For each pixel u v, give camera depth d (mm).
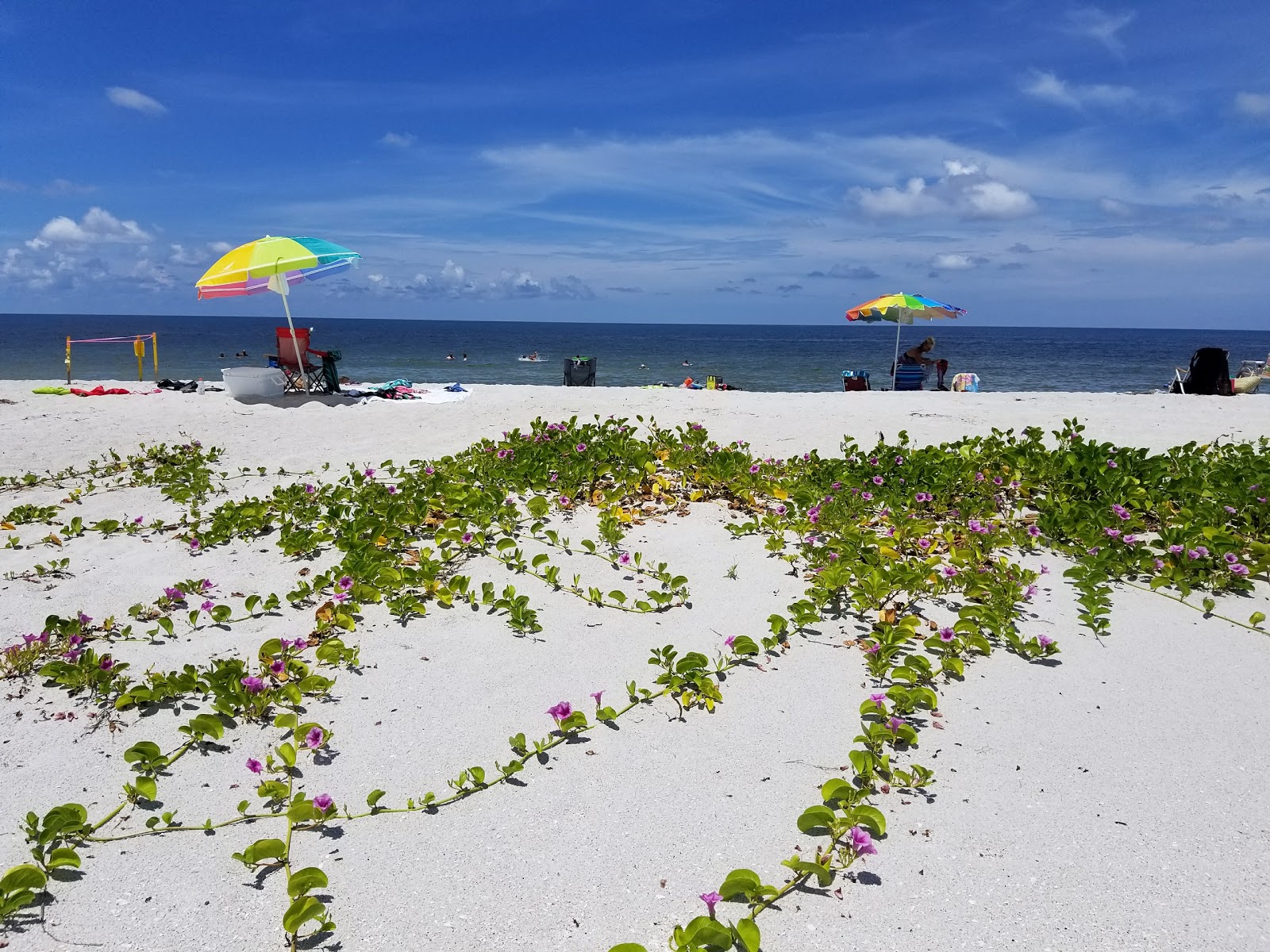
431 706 3328
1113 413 10656
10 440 8477
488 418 10164
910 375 16328
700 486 6531
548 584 4598
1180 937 2150
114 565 4926
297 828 2596
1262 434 9078
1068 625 4117
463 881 2377
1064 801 2721
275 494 5996
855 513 5559
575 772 2898
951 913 2246
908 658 3469
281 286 11867
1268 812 2664
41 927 2182
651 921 2234
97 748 3023
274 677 3461
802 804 2725
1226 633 4039
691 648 3844
